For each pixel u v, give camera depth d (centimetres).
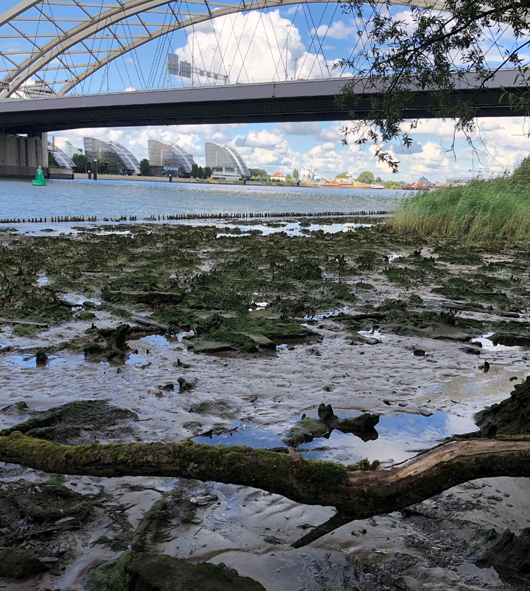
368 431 366
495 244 1762
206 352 555
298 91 6059
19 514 257
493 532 238
